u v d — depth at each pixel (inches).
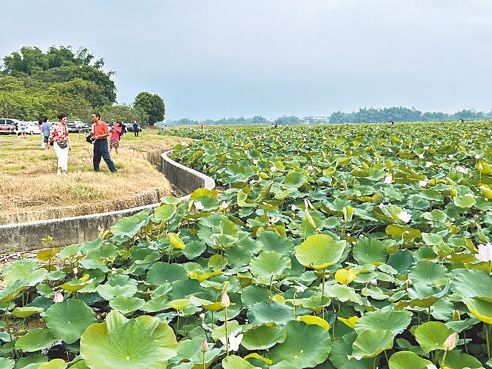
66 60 4220.0
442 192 289.1
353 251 189.5
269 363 114.9
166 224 233.1
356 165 437.4
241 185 354.9
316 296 144.0
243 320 155.9
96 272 191.5
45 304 168.4
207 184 417.7
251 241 195.2
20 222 324.2
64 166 493.0
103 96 3189.0
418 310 136.6
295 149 620.4
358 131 1134.4
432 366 97.7
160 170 772.6
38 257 192.7
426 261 159.3
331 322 136.1
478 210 268.1
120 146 871.1
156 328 107.2
